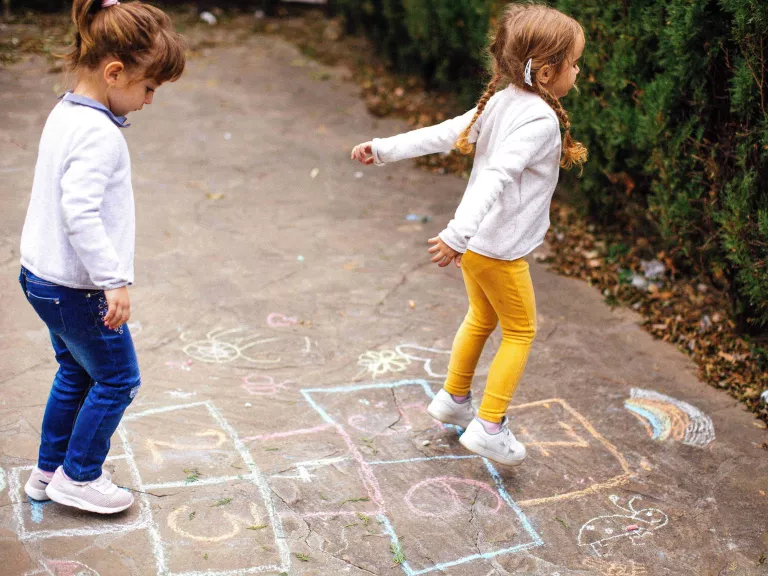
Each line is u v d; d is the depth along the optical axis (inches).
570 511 115.7
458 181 238.2
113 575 96.7
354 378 143.9
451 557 105.2
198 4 359.3
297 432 127.7
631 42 176.7
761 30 139.5
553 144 106.4
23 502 106.8
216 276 174.9
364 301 170.2
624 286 182.5
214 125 259.1
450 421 127.0
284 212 209.0
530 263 193.0
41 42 297.1
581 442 131.6
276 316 161.9
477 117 111.7
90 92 92.5
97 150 88.5
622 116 180.4
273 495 113.1
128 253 94.7
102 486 104.6
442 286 179.0
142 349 146.1
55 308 93.7
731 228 150.5
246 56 317.4
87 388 104.3
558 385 146.8
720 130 161.9
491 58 114.3
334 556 103.4
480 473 122.3
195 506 109.5
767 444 133.6
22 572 95.9
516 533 110.7
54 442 104.7
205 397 134.3
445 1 257.8
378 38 316.2
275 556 102.3
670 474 125.3
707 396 146.8
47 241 92.7
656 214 180.5
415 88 298.2
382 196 224.1
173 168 227.5
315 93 291.6
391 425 131.9
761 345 159.2
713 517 116.4
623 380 149.9
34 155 220.5
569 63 107.0
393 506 113.6
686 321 170.6
